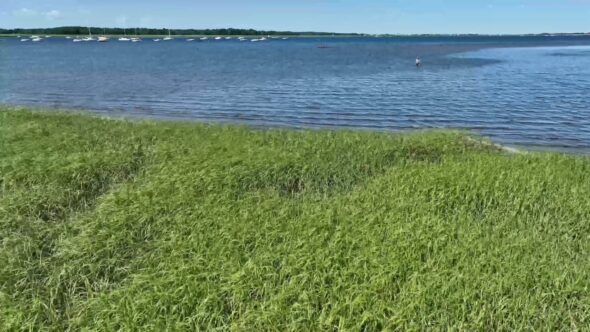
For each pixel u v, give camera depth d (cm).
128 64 5050
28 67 4516
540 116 1953
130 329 485
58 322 525
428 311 501
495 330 489
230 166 952
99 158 996
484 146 1214
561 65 4659
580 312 503
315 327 488
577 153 1403
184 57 6600
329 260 587
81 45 11506
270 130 1380
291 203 797
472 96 2503
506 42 14675
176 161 998
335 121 1914
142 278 573
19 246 648
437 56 6538
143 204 755
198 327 493
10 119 1472
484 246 629
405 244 623
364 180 962
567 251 636
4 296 542
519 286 534
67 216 800
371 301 514
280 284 562
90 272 604
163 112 2100
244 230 674
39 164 951
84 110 2081
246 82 3234
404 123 1861
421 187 829
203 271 580
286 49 9838
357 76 3638
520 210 766
